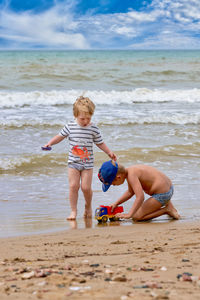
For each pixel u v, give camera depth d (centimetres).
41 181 902
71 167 663
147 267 342
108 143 1258
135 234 518
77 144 660
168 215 661
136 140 1317
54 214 662
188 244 448
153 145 1255
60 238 498
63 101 2062
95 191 812
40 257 395
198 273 318
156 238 487
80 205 729
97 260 377
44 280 293
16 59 5559
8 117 1617
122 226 584
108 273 319
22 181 898
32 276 304
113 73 3450
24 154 1104
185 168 1022
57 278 298
